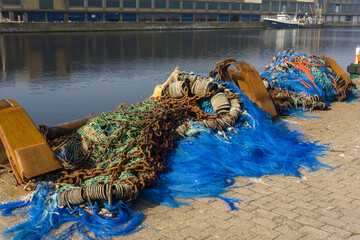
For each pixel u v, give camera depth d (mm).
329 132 7137
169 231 3762
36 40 58281
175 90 6961
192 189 4676
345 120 7945
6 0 82875
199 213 4129
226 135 6168
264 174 5273
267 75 9484
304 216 4047
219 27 118000
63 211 4098
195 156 5449
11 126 4715
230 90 7305
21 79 25016
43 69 29297
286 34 87875
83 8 94062
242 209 4207
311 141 6605
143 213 4125
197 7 116000
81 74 27109
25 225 3836
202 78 7234
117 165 4664
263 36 77062
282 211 4160
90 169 5145
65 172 4734
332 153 6031
